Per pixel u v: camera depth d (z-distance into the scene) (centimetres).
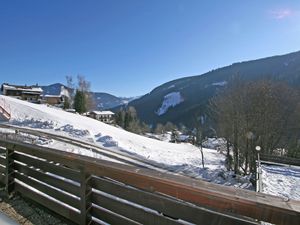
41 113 3441
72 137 2245
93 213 279
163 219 220
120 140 2641
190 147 3666
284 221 154
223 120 2859
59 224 301
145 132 8181
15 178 396
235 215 179
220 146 3294
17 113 3281
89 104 7456
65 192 313
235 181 2062
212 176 2077
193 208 200
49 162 336
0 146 423
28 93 6794
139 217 237
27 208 343
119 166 253
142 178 228
